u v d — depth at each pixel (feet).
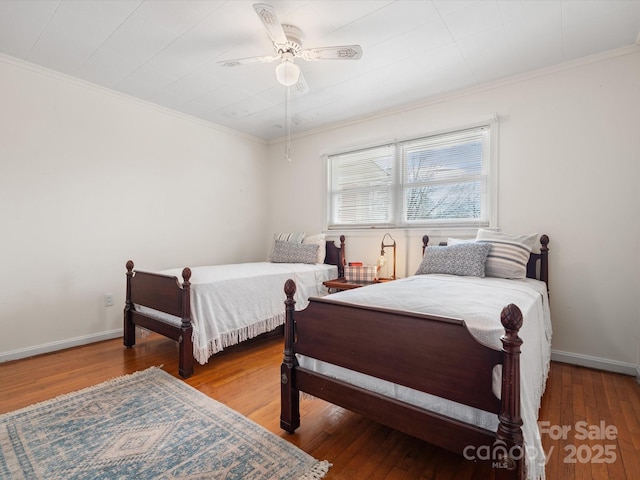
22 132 8.74
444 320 3.93
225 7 6.54
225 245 13.85
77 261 9.77
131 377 7.54
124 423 5.68
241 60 7.34
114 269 10.55
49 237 9.23
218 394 6.80
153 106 11.44
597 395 6.79
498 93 9.63
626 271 7.93
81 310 9.86
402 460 4.83
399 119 11.63
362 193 12.68
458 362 3.84
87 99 9.89
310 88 10.12
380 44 7.77
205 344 7.95
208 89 10.28
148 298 8.94
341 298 5.30
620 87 7.97
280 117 12.68
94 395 6.68
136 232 11.07
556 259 8.76
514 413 3.43
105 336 10.36
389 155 11.97
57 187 9.36
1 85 8.41
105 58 8.51
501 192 9.55
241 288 8.98
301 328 5.40
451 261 8.34
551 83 8.82
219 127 13.60
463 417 3.95
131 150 10.92
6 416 5.89
